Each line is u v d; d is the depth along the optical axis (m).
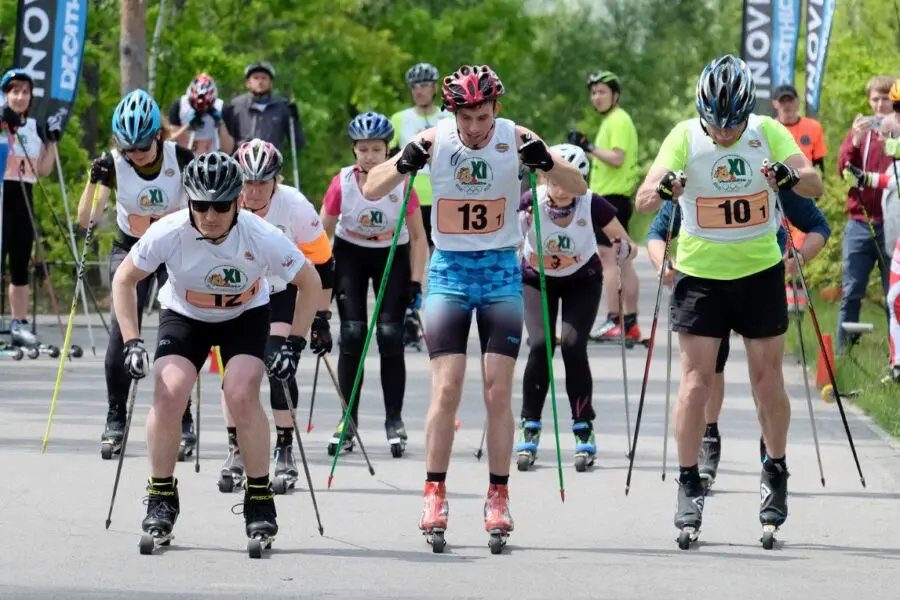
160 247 20.78
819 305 57.78
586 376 28.58
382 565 20.58
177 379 21.03
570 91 142.00
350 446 29.61
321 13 84.81
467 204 21.75
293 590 19.00
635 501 25.44
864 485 24.05
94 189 29.27
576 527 23.34
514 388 39.72
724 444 31.09
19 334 44.12
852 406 36.00
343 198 29.77
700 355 22.17
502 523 21.52
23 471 27.03
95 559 20.61
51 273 60.59
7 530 22.39
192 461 28.55
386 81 95.06
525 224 29.06
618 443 31.44
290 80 86.94
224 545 21.69
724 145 21.92
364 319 30.02
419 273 30.05
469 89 21.16
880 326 49.91
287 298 25.92
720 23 152.00
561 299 29.42
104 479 26.42
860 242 39.09
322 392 38.03
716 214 21.97
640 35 152.38
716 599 18.84
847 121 63.22
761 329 22.14
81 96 64.38
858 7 65.81
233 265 20.80
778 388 22.23
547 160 21.42
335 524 23.33
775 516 22.17
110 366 28.38
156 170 28.42
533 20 97.00
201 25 74.81
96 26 66.44
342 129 96.25
